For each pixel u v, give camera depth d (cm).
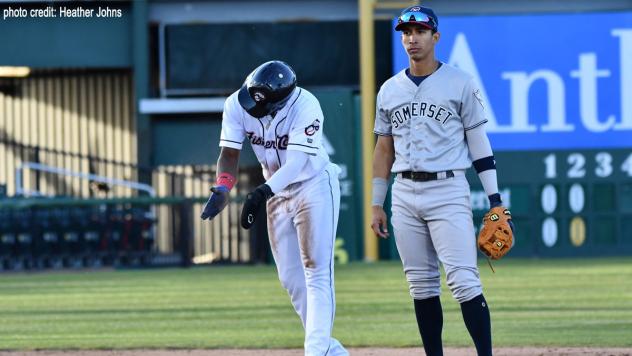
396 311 3491
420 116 2014
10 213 5478
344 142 5556
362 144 5522
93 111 6756
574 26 5447
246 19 6059
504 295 3928
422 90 2019
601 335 2875
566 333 2922
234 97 2036
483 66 5450
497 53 5447
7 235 5475
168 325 3244
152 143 5972
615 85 5466
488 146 2030
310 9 6066
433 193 2009
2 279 4984
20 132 6825
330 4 6053
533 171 5475
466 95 2012
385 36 5684
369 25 5506
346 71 5847
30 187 6731
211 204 1998
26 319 3441
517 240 5519
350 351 2616
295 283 2081
